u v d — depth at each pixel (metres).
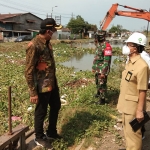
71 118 5.17
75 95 7.24
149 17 13.88
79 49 29.83
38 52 3.56
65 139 4.41
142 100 3.16
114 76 10.39
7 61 15.40
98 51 6.05
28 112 5.71
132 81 3.26
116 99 6.75
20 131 3.69
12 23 49.91
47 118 5.25
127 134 3.42
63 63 17.80
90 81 9.22
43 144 4.00
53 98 4.12
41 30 3.60
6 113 5.65
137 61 3.21
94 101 6.39
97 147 4.23
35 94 3.64
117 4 15.37
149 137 4.61
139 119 3.19
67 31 65.25
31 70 3.54
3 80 9.10
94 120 5.07
